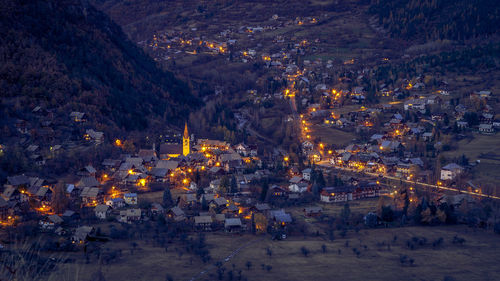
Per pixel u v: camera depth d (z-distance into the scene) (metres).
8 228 149.50
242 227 168.38
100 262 124.06
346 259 138.62
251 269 128.75
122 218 171.50
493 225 168.00
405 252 145.62
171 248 144.88
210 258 137.00
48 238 146.50
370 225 173.50
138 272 121.94
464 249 147.62
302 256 141.12
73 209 180.88
